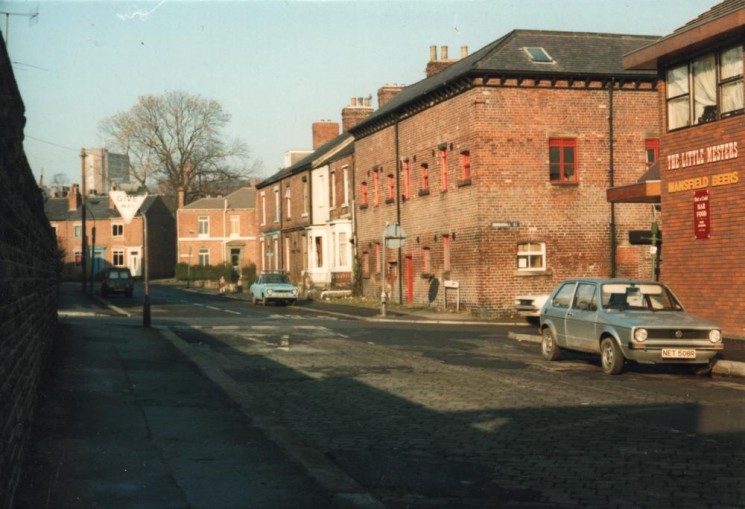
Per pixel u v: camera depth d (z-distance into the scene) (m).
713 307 20.20
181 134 87.50
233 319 30.88
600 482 7.10
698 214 20.69
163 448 8.16
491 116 31.73
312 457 7.91
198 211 88.62
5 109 5.67
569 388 12.89
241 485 6.78
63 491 6.40
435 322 29.41
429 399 11.78
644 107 33.28
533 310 27.23
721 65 19.83
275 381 13.73
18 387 6.41
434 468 7.68
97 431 8.88
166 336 20.86
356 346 19.94
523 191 31.92
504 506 6.41
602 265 32.62
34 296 9.48
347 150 47.50
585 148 32.62
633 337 14.15
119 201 23.78
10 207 5.83
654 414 10.48
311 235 52.28
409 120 38.06
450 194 34.00
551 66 32.19
